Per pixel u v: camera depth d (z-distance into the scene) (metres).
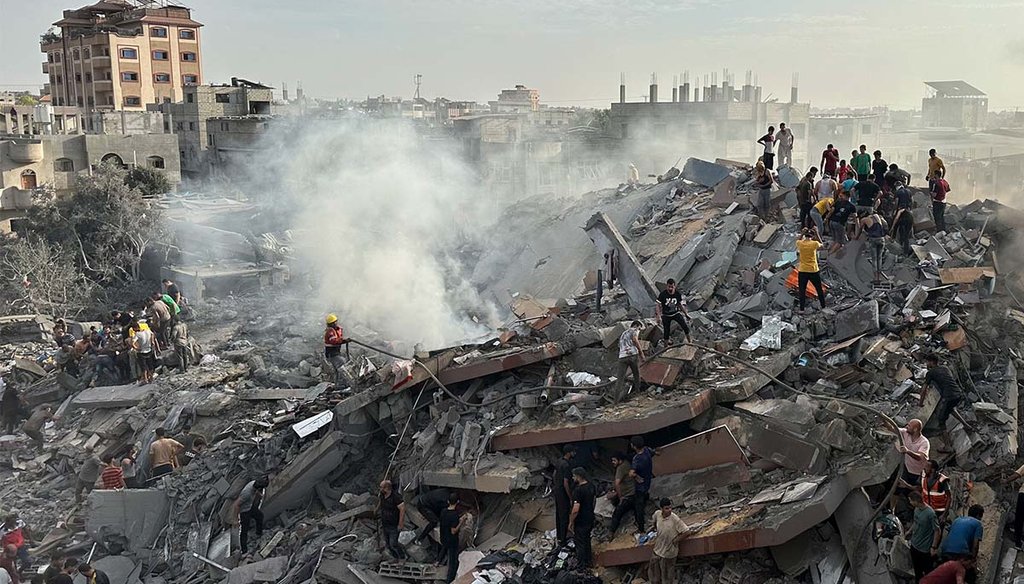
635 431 14.65
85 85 106.50
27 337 32.25
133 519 17.88
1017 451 14.34
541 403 16.23
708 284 20.94
